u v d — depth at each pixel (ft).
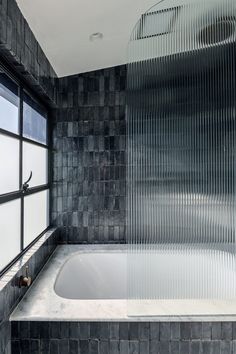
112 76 8.58
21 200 5.85
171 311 4.67
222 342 4.50
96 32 6.34
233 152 5.04
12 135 5.32
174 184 5.11
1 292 4.12
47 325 4.45
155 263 5.11
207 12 5.13
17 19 4.91
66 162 8.61
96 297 7.75
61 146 8.61
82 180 8.63
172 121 5.15
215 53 5.11
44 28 5.79
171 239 5.09
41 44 6.36
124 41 6.89
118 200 8.63
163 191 5.15
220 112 5.07
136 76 5.33
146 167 5.21
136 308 4.75
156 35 5.28
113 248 8.22
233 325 4.51
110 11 5.66
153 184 5.18
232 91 5.07
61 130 8.61
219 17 5.11
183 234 5.07
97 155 8.61
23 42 5.23
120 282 7.93
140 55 5.33
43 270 6.58
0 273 4.73
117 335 4.46
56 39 6.32
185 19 5.19
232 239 5.00
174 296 4.98
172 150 5.14
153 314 4.59
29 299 5.09
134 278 5.10
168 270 5.06
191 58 5.15
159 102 5.21
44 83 6.82
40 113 7.72
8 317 4.40
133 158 5.26
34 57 5.95
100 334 4.46
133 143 5.27
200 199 5.05
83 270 7.87
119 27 6.28
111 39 6.75
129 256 5.17
